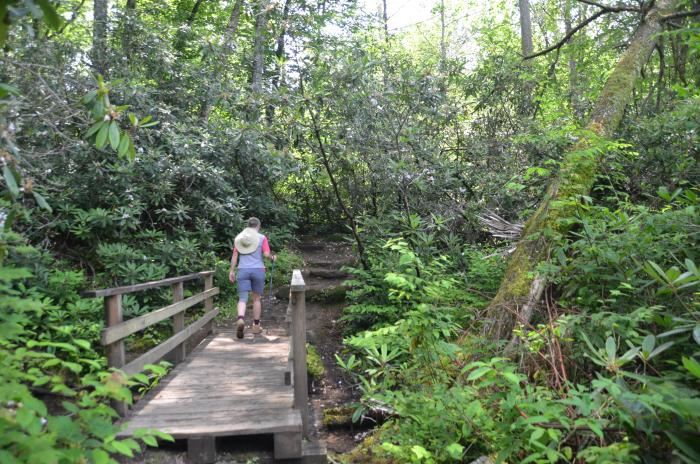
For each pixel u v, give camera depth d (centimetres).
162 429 366
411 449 307
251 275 661
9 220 241
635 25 945
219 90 991
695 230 420
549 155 748
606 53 1088
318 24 823
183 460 362
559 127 741
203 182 895
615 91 712
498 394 302
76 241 789
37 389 438
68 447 180
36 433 160
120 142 247
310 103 764
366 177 897
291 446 370
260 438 390
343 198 1084
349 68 777
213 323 762
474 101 1002
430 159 850
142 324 431
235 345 643
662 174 680
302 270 920
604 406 271
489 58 1017
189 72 1018
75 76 734
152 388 467
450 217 795
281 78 798
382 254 766
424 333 348
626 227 441
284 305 850
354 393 571
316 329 751
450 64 991
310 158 861
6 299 191
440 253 762
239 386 475
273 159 855
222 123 990
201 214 885
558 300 465
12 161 242
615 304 393
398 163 757
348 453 401
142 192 817
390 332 379
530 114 959
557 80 1022
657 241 424
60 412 416
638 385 323
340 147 811
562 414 294
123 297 664
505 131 974
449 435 314
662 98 866
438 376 354
